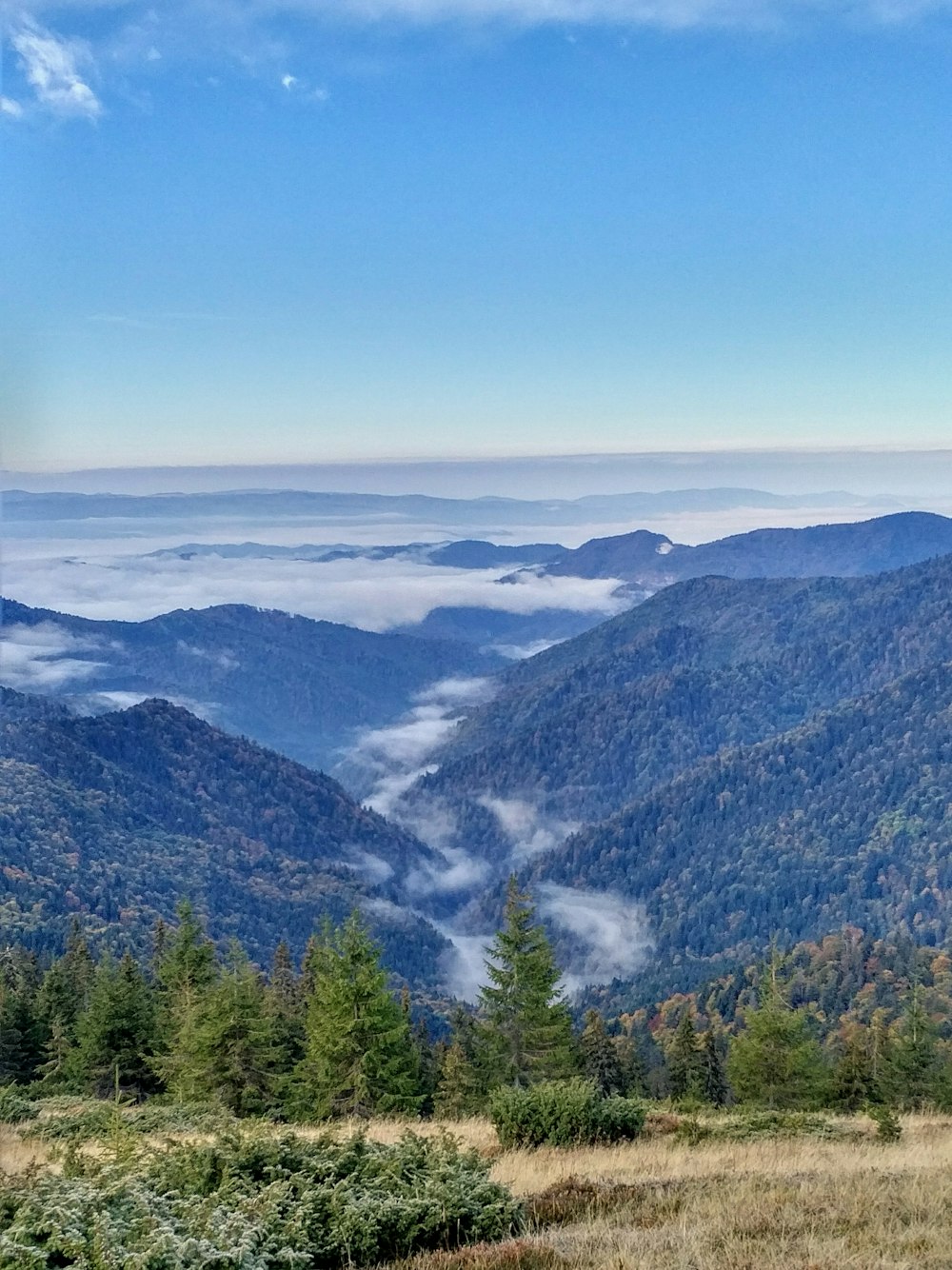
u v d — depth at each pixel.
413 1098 30.38
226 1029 31.22
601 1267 7.52
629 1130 15.73
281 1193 8.47
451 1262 7.92
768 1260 7.54
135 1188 8.03
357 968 31.30
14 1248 6.82
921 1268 7.34
